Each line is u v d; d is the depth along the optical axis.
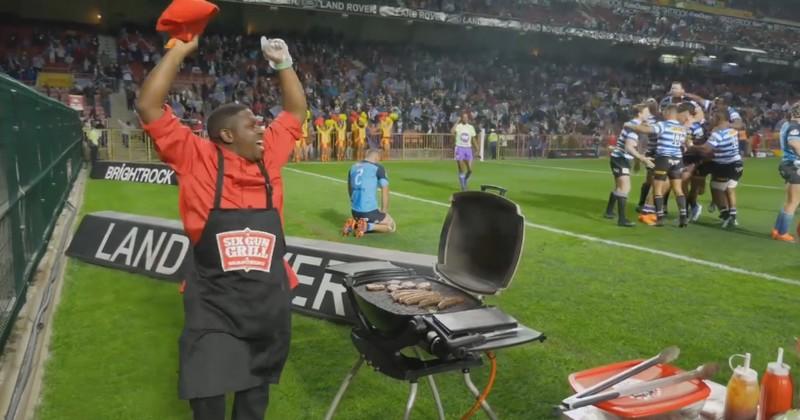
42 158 7.16
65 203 10.23
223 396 2.26
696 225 9.32
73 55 26.22
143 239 6.12
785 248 7.57
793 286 5.77
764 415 2.47
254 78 28.52
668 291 5.55
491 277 2.71
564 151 28.55
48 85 24.53
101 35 28.55
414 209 10.48
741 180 17.72
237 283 2.21
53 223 7.96
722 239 8.13
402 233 8.26
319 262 4.88
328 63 32.00
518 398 3.41
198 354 2.17
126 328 4.48
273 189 2.38
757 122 36.81
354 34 34.66
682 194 9.06
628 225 9.02
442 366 2.41
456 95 32.84
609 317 4.82
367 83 31.80
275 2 27.72
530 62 39.16
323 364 3.85
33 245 5.89
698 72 42.41
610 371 2.75
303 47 32.19
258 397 2.35
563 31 35.03
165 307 4.97
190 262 2.34
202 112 25.12
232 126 2.28
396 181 15.36
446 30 36.00
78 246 6.57
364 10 29.97
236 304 2.20
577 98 36.09
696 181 9.41
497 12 36.59
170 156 2.27
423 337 2.32
